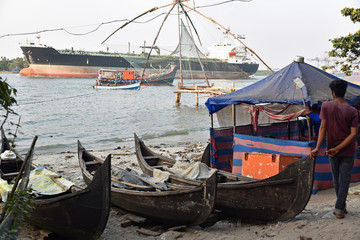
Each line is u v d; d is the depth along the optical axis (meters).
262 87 8.12
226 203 5.50
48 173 6.78
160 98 46.22
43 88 58.78
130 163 11.27
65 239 5.31
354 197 5.94
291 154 7.03
